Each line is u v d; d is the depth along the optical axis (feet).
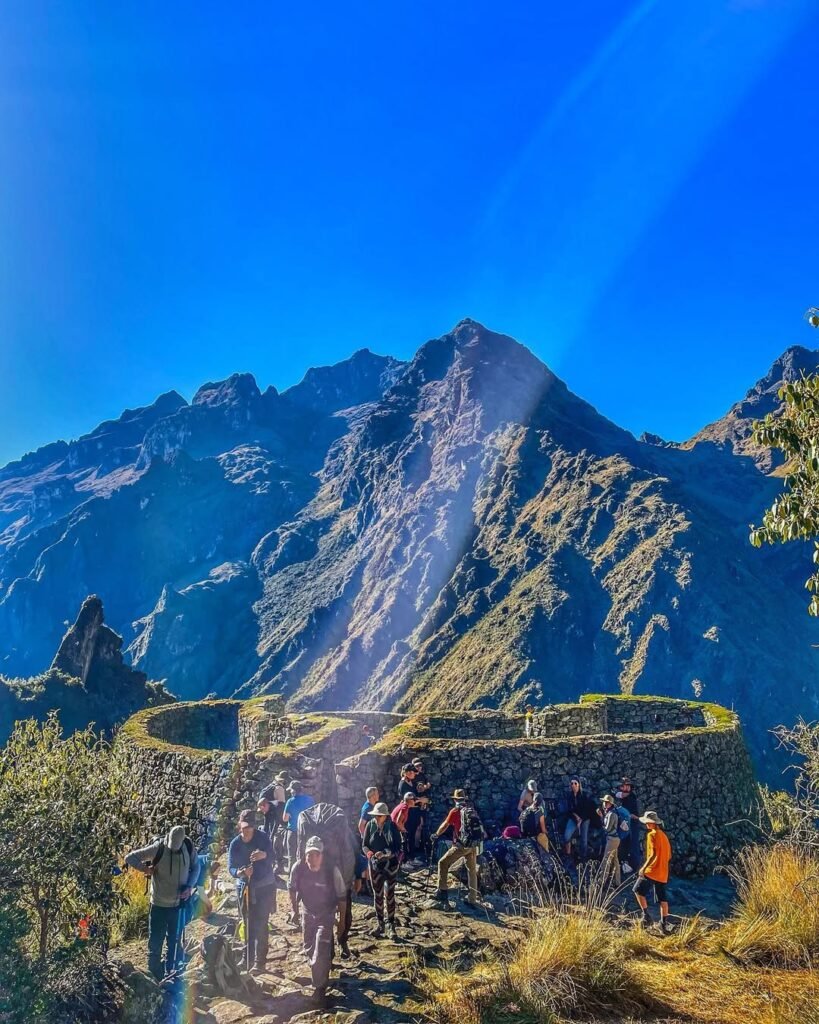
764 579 602.85
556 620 567.59
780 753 341.21
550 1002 25.59
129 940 38.11
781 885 37.06
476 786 47.80
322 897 27.40
